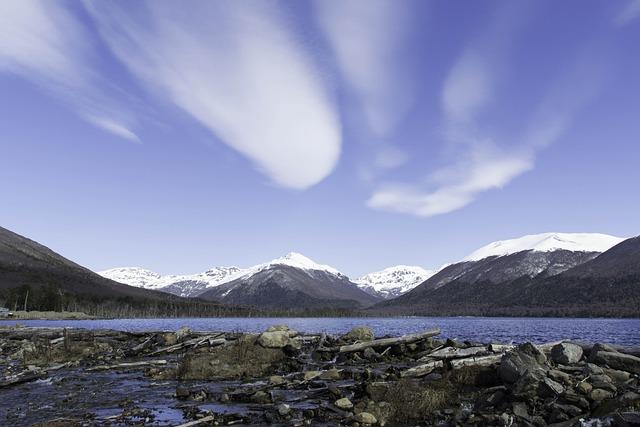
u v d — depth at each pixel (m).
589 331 90.56
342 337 38.97
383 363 29.89
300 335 46.28
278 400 20.27
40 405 20.19
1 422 17.36
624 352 22.56
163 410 18.77
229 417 17.08
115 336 52.59
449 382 20.48
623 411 14.16
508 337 67.56
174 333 45.22
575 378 18.17
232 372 27.86
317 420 16.75
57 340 45.53
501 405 16.67
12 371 30.52
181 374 27.55
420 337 32.97
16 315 164.00
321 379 24.56
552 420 15.06
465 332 86.50
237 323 155.88
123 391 23.30
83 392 23.11
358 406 17.86
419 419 16.41
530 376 16.80
